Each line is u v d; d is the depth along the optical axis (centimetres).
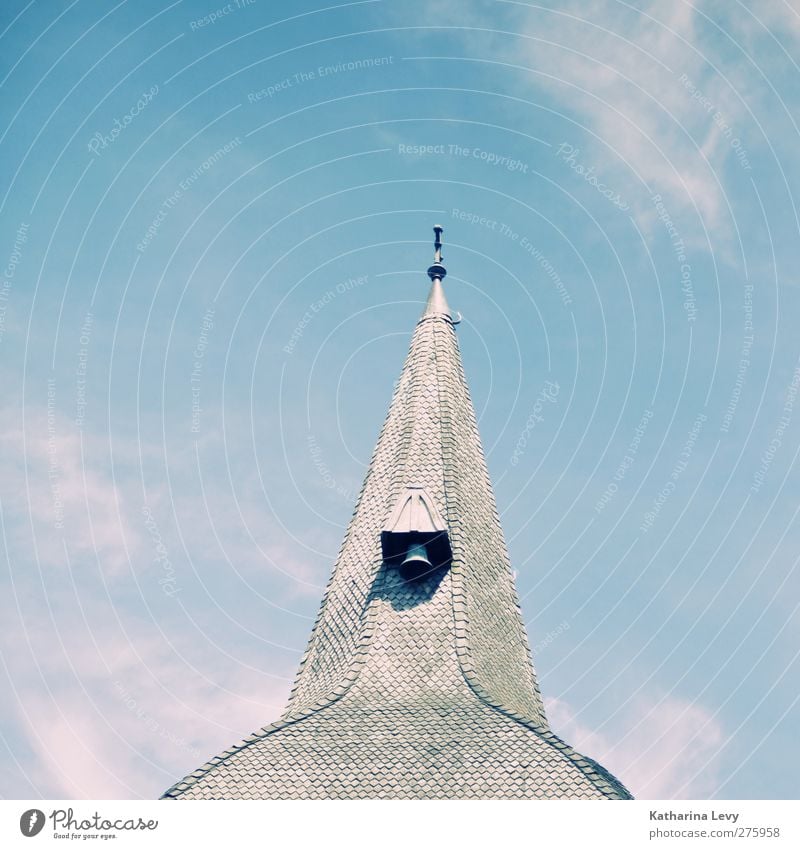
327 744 4112
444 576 4600
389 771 4006
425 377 5178
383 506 4856
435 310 5397
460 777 3969
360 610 4584
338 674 4456
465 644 4425
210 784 4006
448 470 4894
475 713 4206
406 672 4378
